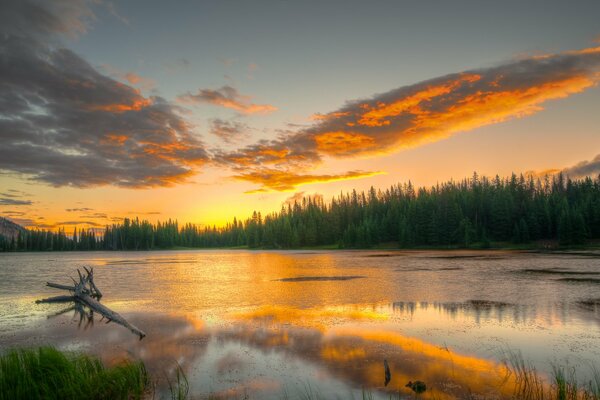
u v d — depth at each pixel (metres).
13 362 9.16
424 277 33.69
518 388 9.34
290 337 14.43
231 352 12.75
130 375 9.60
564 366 10.85
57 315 20.20
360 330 15.23
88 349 13.58
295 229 149.62
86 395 8.68
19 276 42.84
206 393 9.44
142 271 47.94
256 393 9.38
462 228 104.00
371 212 140.50
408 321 16.66
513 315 17.48
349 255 81.69
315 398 9.02
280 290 27.28
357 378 10.22
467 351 12.33
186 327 16.45
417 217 116.31
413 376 10.27
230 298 24.09
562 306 19.47
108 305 22.73
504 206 105.50
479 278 32.16
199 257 94.62
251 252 129.12
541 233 102.75
